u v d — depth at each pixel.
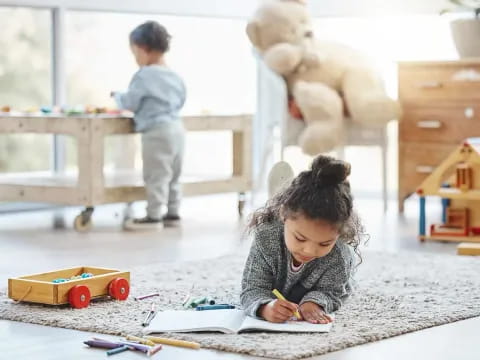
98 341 2.21
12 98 4.78
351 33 5.60
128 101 4.23
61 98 4.87
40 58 4.84
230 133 5.79
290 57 4.72
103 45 5.11
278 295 2.36
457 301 2.71
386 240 3.99
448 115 4.75
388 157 5.55
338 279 2.43
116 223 4.41
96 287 2.65
